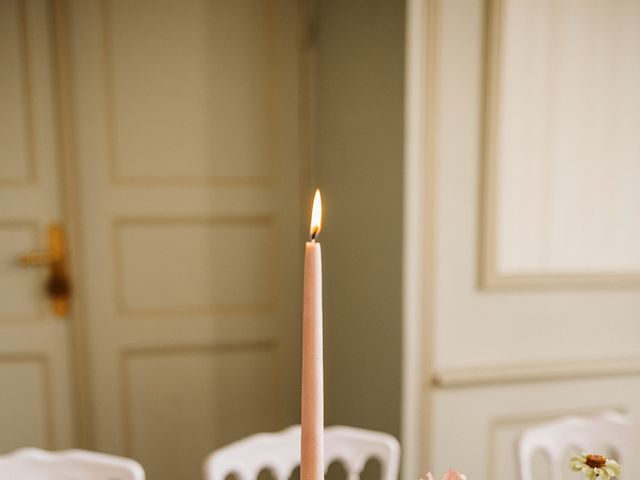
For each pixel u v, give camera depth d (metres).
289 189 3.62
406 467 2.81
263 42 3.51
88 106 3.34
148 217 3.46
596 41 2.85
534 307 2.93
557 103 2.84
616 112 2.92
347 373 3.34
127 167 3.42
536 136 2.83
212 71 3.46
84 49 3.30
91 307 3.44
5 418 3.43
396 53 2.66
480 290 2.85
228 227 3.57
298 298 3.70
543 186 2.87
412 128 2.63
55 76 3.30
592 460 1.32
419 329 2.77
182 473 3.65
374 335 3.01
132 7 3.34
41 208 3.35
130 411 3.54
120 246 3.45
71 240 3.38
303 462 1.22
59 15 3.24
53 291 3.36
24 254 3.36
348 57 3.12
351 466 1.94
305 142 3.62
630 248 3.01
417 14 2.58
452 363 2.85
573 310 2.98
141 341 3.51
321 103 3.48
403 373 2.76
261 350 3.69
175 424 3.61
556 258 2.93
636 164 2.97
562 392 2.98
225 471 1.83
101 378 3.49
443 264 2.78
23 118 3.30
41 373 3.44
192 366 3.60
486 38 2.71
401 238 2.70
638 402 3.08
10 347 3.39
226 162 3.53
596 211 2.95
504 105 2.77
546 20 2.77
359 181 3.06
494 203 2.80
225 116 3.50
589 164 2.92
